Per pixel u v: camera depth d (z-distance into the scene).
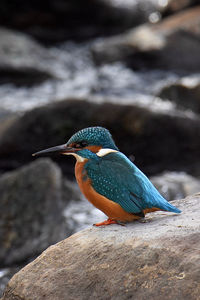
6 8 29.64
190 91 18.50
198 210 6.11
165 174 14.37
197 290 4.55
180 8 29.41
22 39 25.70
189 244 5.02
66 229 11.51
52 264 5.59
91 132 6.06
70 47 29.27
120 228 5.84
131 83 23.03
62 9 30.19
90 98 15.60
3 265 10.25
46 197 11.32
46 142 15.47
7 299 5.63
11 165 15.52
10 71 22.91
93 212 12.49
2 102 20.36
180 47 24.12
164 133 15.16
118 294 4.95
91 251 5.47
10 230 10.73
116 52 24.98
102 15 30.94
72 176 15.02
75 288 5.24
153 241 5.22
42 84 23.02
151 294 4.76
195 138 15.21
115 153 6.10
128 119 15.22
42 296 5.33
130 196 5.80
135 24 31.67
